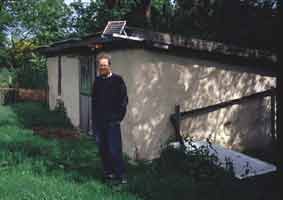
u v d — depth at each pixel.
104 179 9.27
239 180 9.65
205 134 13.22
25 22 40.00
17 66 39.06
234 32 15.41
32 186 7.73
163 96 12.67
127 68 12.68
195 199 8.41
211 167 9.84
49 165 9.82
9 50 39.06
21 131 14.77
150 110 12.54
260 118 13.96
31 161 9.89
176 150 11.18
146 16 24.09
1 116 18.88
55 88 22.02
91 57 16.09
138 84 12.41
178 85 12.85
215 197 8.62
